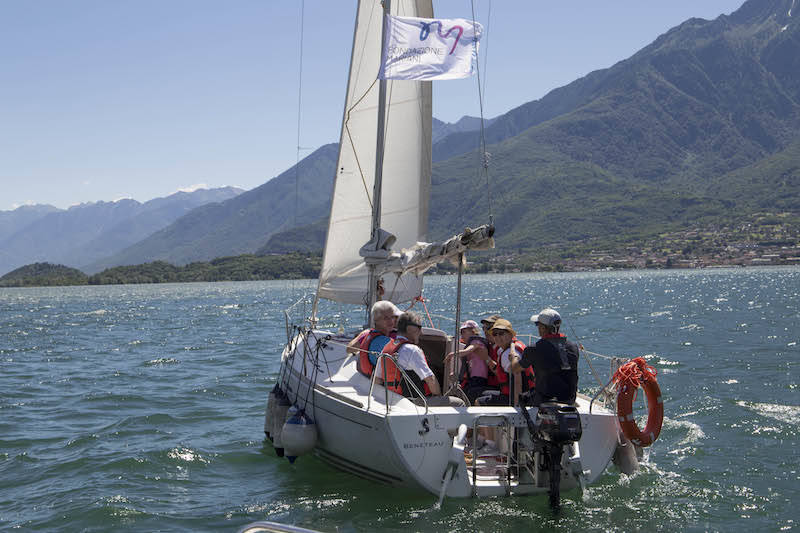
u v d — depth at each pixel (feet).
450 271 365.20
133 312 171.22
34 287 649.20
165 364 64.23
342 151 35.53
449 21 25.21
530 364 22.40
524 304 156.04
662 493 23.91
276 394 30.73
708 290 218.59
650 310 126.62
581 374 50.39
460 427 21.59
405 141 36.24
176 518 22.93
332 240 35.86
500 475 22.89
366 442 22.62
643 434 23.47
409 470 21.35
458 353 24.26
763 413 36.29
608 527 20.63
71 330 113.50
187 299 260.01
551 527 20.54
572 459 21.97
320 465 28.76
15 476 28.43
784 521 21.34
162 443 33.35
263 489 25.84
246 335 95.20
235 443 33.14
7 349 82.89
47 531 22.11
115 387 51.08
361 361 26.22
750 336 73.87
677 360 57.06
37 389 51.01
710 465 27.43
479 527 20.54
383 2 30.81
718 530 20.61
